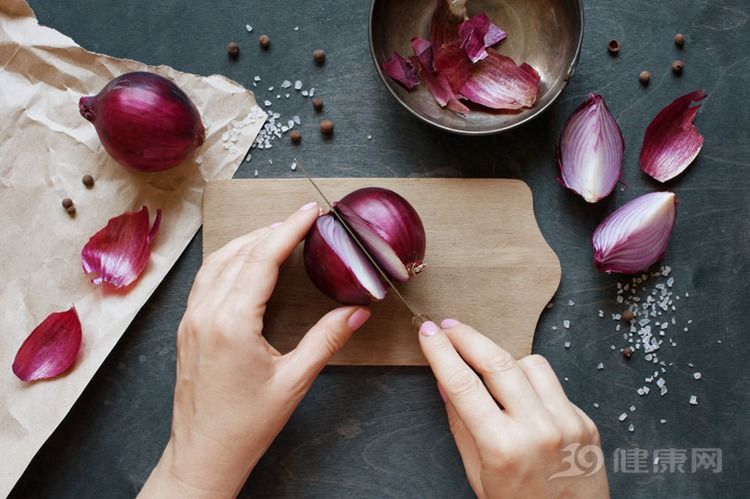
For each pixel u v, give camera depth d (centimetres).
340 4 67
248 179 65
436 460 65
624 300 66
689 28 67
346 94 67
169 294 66
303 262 64
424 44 65
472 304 65
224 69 67
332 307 65
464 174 66
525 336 65
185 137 62
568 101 66
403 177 66
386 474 66
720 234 66
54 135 65
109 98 61
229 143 66
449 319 61
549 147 66
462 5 63
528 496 55
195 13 67
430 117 65
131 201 65
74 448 66
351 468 66
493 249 65
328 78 67
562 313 66
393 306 65
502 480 55
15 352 65
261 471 66
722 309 66
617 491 66
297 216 59
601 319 66
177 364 60
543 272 65
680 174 67
